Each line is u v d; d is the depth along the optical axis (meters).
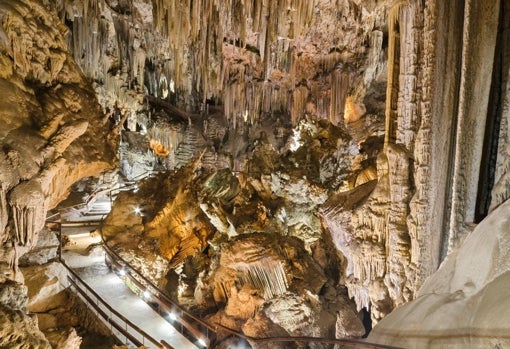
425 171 5.32
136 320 6.22
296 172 11.59
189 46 13.04
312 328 7.82
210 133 21.23
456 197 4.64
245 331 7.75
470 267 2.95
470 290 2.78
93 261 8.12
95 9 10.55
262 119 20.61
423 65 5.45
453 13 4.98
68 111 4.74
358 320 7.79
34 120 4.19
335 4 10.73
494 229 2.93
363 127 16.06
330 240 9.94
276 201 11.56
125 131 18.03
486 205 4.58
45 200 4.06
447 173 5.11
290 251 8.84
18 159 3.71
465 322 2.37
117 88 13.60
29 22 4.51
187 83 18.75
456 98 5.02
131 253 9.09
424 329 2.64
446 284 3.15
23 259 5.63
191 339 6.77
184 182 12.13
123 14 12.49
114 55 13.27
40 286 5.34
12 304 3.54
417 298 3.23
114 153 5.54
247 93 18.06
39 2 4.89
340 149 12.38
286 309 7.82
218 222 11.09
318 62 16.05
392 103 6.56
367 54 14.18
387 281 5.98
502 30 4.41
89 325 5.66
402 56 6.07
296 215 11.20
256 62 15.98
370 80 15.12
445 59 5.12
